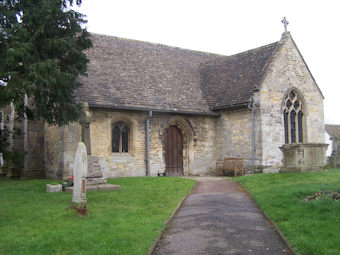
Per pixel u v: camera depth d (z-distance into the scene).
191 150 22.48
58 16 13.90
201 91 24.47
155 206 10.66
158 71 23.94
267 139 20.59
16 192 13.53
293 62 22.56
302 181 13.11
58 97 14.12
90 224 8.34
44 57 13.81
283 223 8.19
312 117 23.30
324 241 6.62
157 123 21.23
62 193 12.93
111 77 21.12
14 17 13.11
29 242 7.02
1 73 12.77
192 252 6.81
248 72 22.66
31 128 21.06
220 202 11.50
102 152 19.08
